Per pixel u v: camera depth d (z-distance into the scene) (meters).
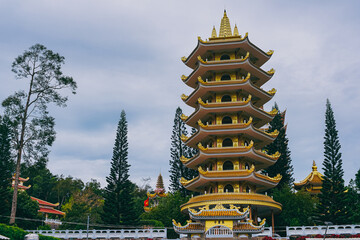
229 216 36.88
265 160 46.97
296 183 71.38
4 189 55.91
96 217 68.50
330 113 58.09
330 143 56.22
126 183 61.06
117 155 63.12
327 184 53.44
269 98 50.12
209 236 37.00
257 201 42.66
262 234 42.22
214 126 45.69
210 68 48.22
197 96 49.62
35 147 49.38
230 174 43.78
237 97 48.16
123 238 47.22
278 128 67.69
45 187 116.31
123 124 65.62
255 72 49.44
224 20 55.56
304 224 55.00
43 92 51.28
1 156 55.38
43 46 51.72
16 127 49.25
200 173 43.97
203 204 43.09
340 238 38.78
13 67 50.34
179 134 72.06
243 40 47.94
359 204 58.44
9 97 49.00
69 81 52.12
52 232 48.84
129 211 59.41
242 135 46.62
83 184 112.06
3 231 30.92
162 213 64.19
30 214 59.22
